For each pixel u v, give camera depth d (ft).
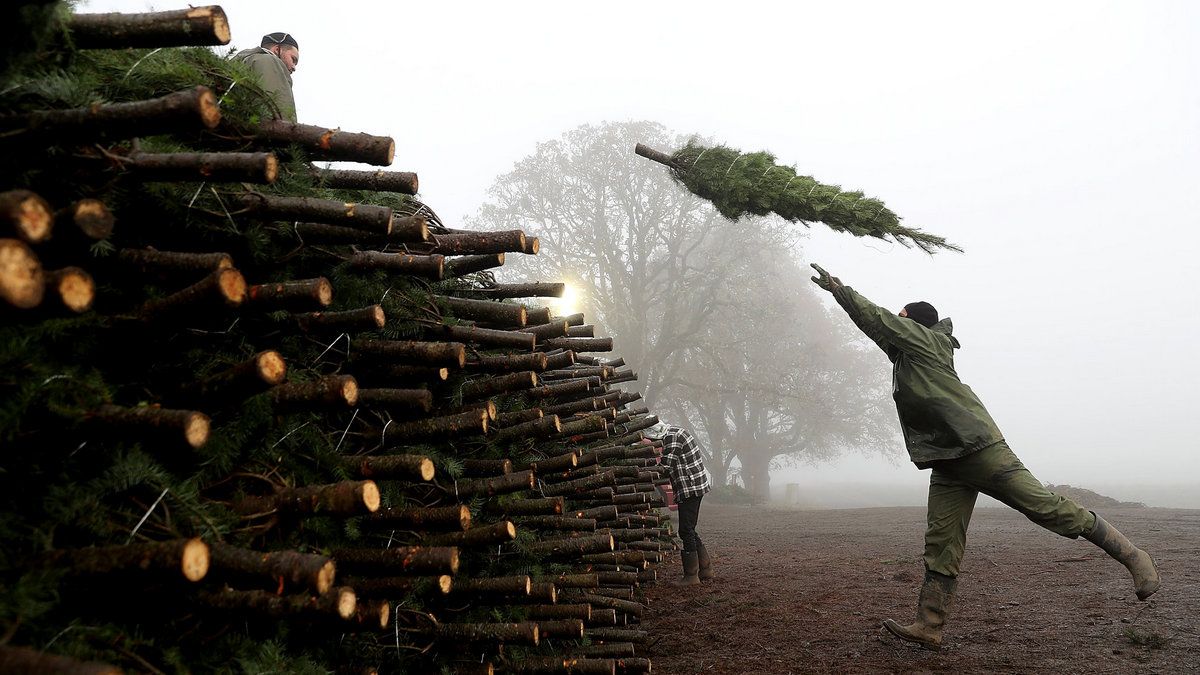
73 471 4.75
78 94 5.05
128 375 5.65
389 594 6.62
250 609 4.98
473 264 10.46
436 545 7.83
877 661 11.56
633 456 17.35
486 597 8.61
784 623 14.47
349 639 6.90
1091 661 10.85
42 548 4.33
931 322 13.73
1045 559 21.52
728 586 19.20
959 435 12.01
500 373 9.91
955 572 12.25
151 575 4.13
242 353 6.49
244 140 7.00
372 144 7.12
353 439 7.79
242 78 7.00
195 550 4.14
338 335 7.59
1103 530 11.98
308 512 5.62
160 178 5.37
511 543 9.77
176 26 5.10
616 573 13.00
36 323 4.60
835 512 60.80
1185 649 11.15
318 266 7.88
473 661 8.21
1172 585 16.20
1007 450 12.05
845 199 12.86
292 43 14.99
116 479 4.69
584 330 16.30
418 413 8.03
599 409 13.87
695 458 20.06
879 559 24.03
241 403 5.94
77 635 4.18
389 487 7.95
